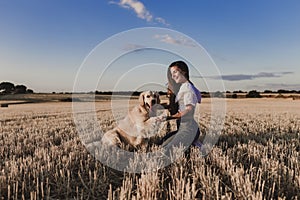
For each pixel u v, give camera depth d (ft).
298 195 11.60
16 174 13.35
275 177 13.00
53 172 14.21
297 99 142.82
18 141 22.94
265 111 65.62
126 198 11.19
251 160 16.66
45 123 37.19
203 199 10.98
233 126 30.19
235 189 11.69
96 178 13.21
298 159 16.61
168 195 11.69
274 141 23.90
